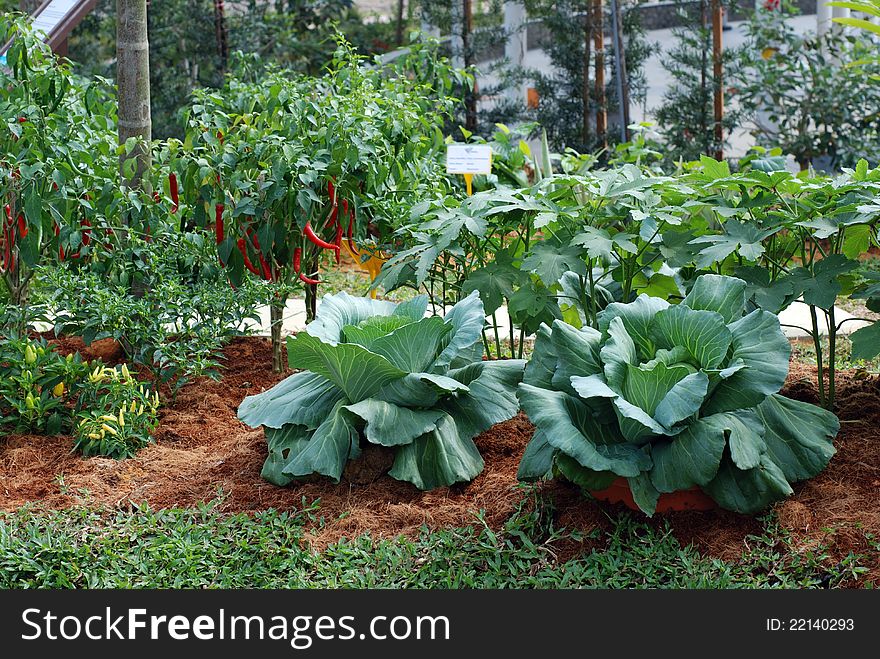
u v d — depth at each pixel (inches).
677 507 140.6
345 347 143.0
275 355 204.1
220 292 185.0
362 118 193.9
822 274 155.6
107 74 391.9
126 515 148.8
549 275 159.2
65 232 184.7
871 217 149.2
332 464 146.4
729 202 166.2
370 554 137.3
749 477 136.6
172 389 188.9
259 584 132.0
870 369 200.4
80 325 185.0
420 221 196.5
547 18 364.5
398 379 151.2
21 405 170.4
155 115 384.8
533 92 379.9
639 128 304.7
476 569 134.7
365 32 442.3
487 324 178.5
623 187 164.1
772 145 369.4
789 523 138.3
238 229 192.7
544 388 142.3
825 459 145.5
